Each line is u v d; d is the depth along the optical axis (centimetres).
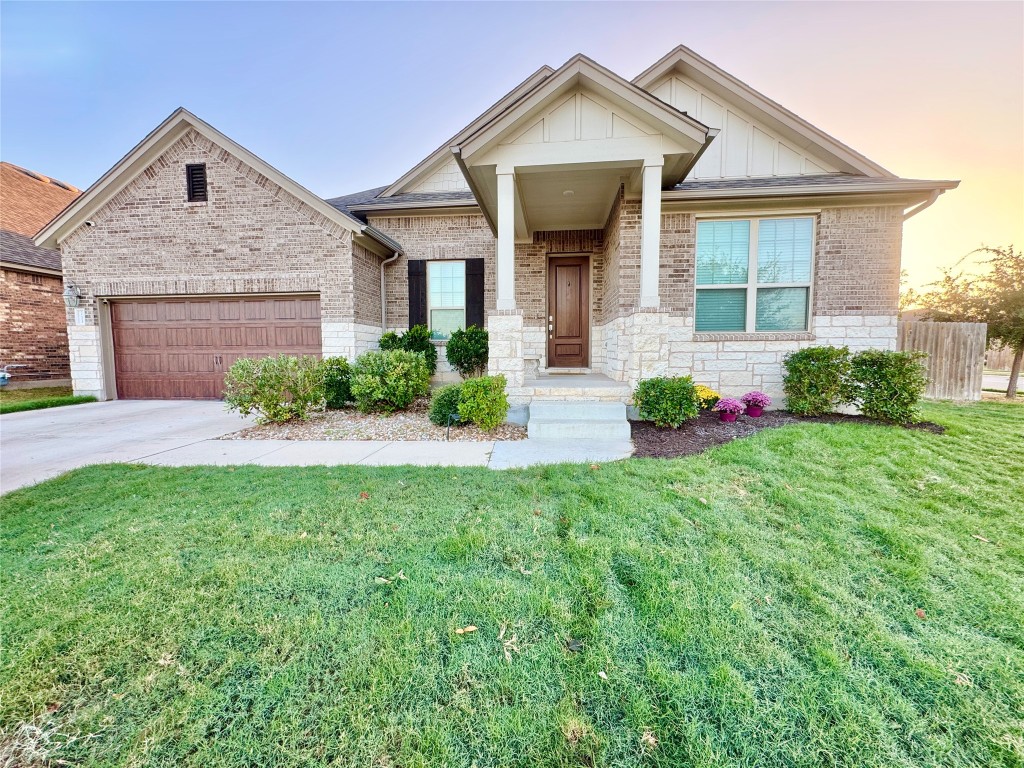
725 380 736
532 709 162
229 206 912
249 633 198
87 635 197
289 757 144
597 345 963
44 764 142
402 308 1053
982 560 273
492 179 676
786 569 257
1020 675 185
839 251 723
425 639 195
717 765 143
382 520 316
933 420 604
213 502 354
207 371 972
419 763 142
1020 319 950
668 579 244
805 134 817
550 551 272
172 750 146
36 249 1151
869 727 159
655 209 613
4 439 607
